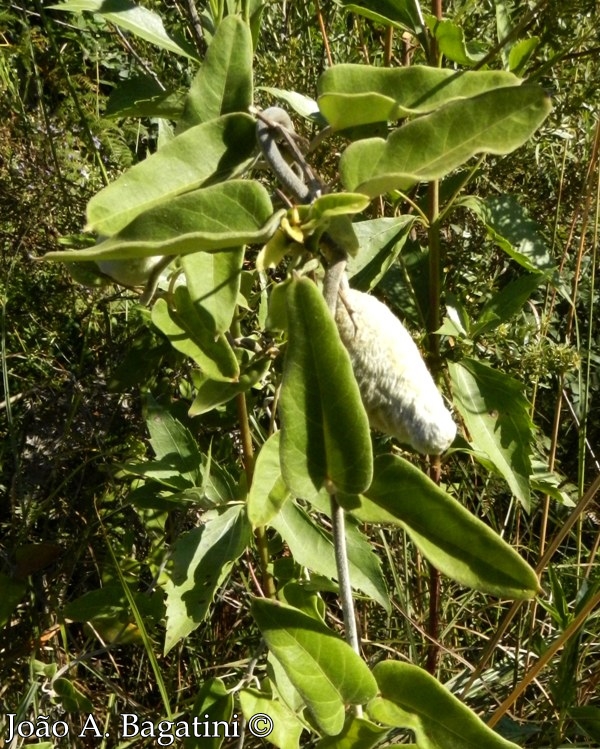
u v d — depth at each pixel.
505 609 2.63
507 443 1.93
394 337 1.05
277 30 2.71
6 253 2.64
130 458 2.45
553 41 2.10
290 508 1.81
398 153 1.05
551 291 2.68
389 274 2.17
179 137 1.06
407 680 1.17
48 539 2.49
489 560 1.07
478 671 2.17
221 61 1.17
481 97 1.03
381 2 1.97
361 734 1.18
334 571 1.79
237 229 0.98
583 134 2.60
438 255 2.02
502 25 2.13
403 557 2.45
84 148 2.88
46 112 2.74
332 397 0.98
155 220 0.95
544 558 2.00
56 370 2.66
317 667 1.15
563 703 2.05
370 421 1.07
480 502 2.54
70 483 2.55
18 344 2.73
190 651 2.35
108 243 0.94
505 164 2.37
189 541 1.84
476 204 2.05
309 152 1.16
